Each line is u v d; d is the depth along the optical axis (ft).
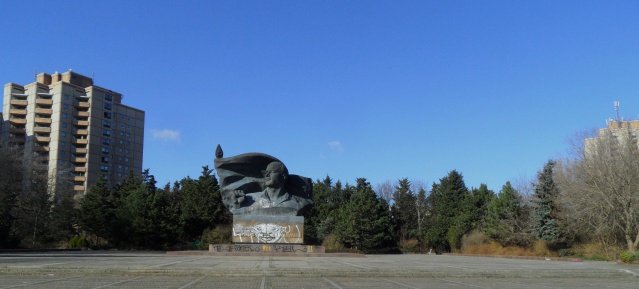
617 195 152.46
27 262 94.79
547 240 176.96
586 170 162.20
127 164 444.96
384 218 230.07
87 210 214.07
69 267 80.33
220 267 84.53
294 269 82.74
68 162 407.85
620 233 164.35
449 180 301.84
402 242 268.00
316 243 235.40
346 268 87.10
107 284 63.77
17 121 407.44
